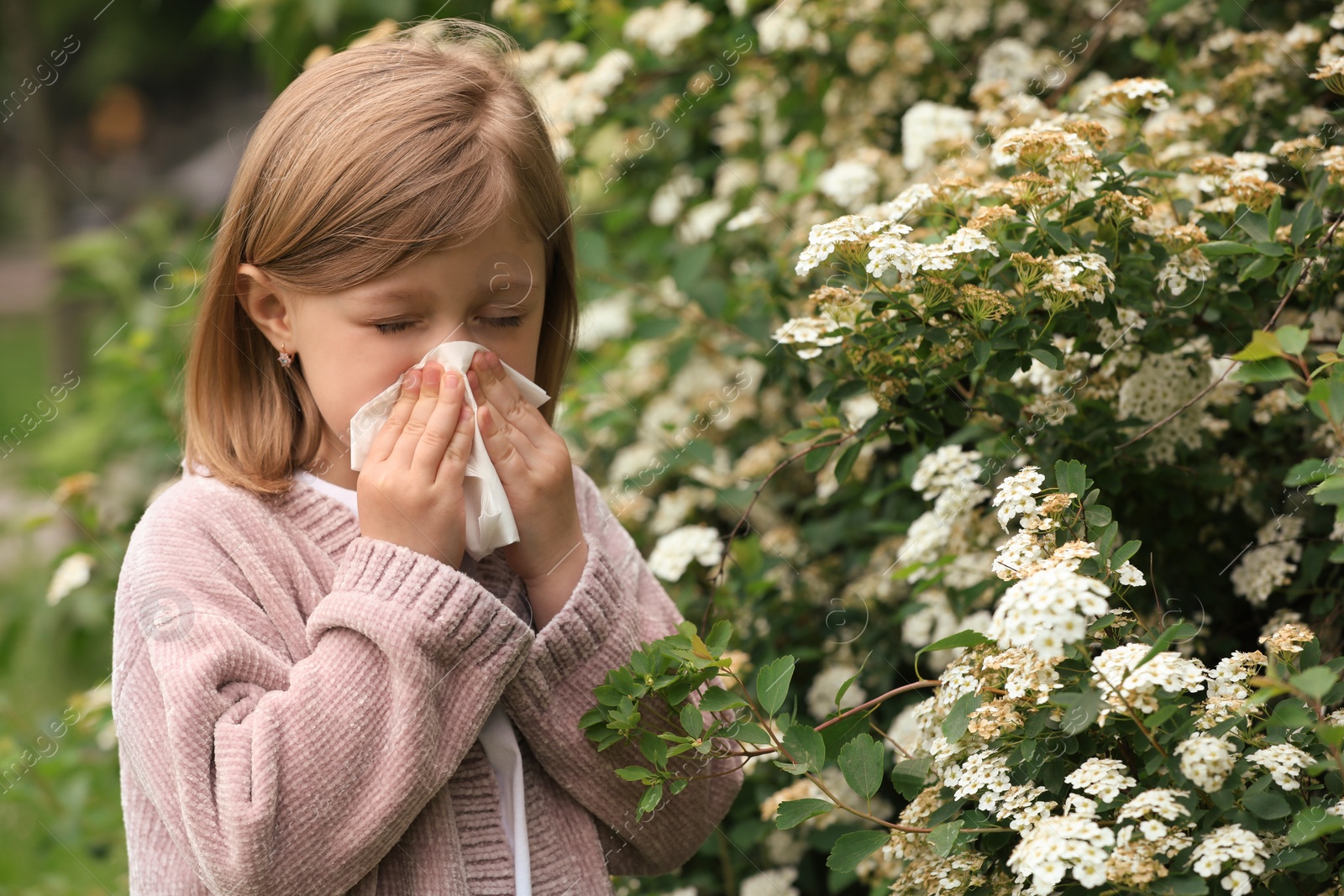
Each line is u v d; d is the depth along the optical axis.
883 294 1.12
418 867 0.91
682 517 1.96
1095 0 1.92
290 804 0.83
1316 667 0.81
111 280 3.37
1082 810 0.81
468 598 0.90
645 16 2.15
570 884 0.98
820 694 1.63
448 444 0.92
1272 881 0.82
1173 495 1.32
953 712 0.93
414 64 1.00
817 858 1.66
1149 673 0.81
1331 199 1.30
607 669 0.98
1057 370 1.24
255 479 0.98
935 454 1.31
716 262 2.22
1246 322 1.25
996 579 1.37
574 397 2.02
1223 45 1.57
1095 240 1.20
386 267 0.90
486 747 0.97
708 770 1.07
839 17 2.01
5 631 2.67
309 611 0.95
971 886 0.92
